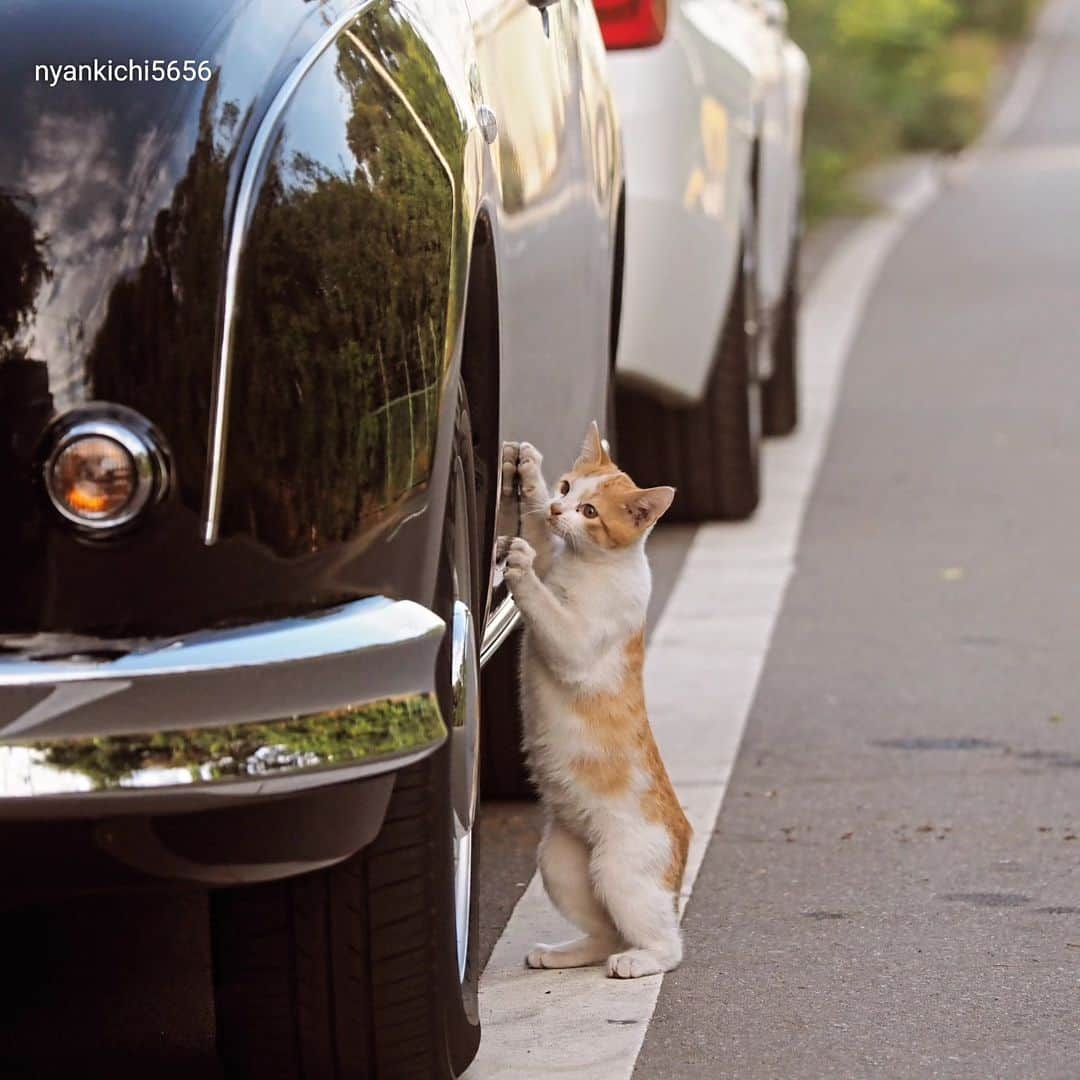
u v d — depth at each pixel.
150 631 9.70
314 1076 11.43
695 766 19.39
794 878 16.38
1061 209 80.00
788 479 33.72
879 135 104.19
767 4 34.34
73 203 9.52
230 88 9.76
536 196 14.45
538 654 14.59
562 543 14.97
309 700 9.77
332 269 9.86
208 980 14.31
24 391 9.49
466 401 11.85
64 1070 12.73
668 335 25.02
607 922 14.73
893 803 18.31
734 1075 12.49
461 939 12.23
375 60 10.51
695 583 26.91
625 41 24.16
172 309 9.54
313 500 9.89
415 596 10.49
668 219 24.44
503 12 14.42
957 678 22.55
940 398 41.69
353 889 11.05
